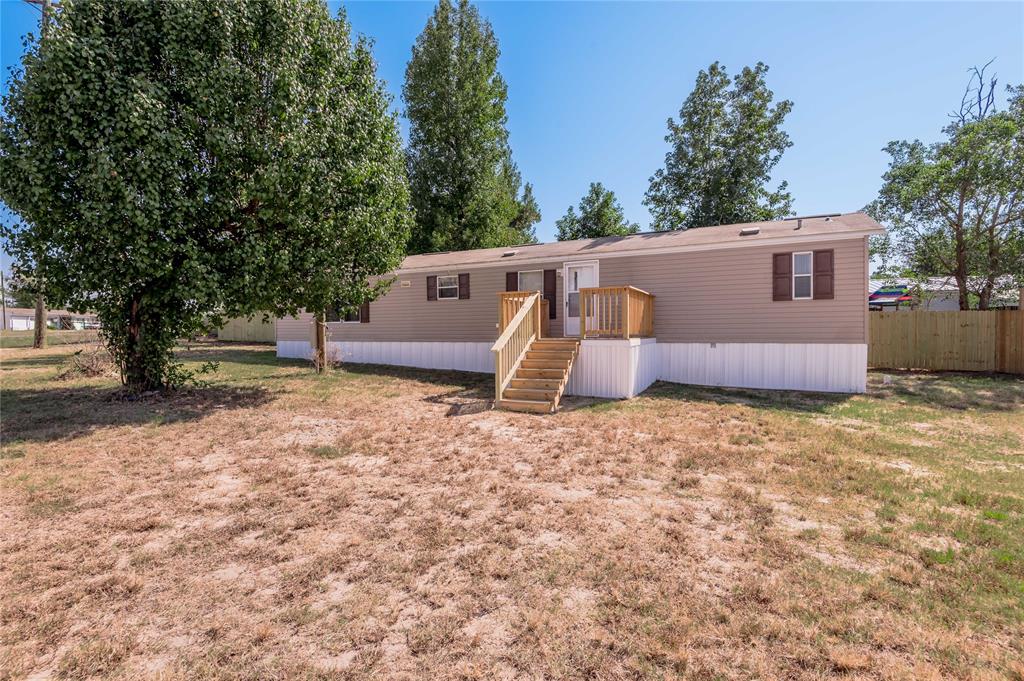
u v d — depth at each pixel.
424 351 15.93
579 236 32.56
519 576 3.16
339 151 8.99
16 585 3.09
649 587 3.01
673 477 5.12
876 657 2.36
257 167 8.27
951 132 17.42
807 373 10.98
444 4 24.78
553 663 2.35
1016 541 3.61
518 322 9.81
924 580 3.06
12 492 4.70
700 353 12.06
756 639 2.50
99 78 7.13
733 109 25.56
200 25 7.61
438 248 25.92
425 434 7.08
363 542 3.69
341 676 2.28
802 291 11.03
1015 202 14.94
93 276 7.76
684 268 12.20
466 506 4.37
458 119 25.56
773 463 5.64
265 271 8.50
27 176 7.07
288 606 2.87
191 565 3.36
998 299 17.28
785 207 25.88
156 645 2.52
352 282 10.51
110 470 5.38
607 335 10.76
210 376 12.80
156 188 7.25
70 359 14.67
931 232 16.88
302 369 14.59
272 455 6.01
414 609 2.83
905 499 4.47
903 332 13.96
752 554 3.44
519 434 7.09
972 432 7.25
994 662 2.32
